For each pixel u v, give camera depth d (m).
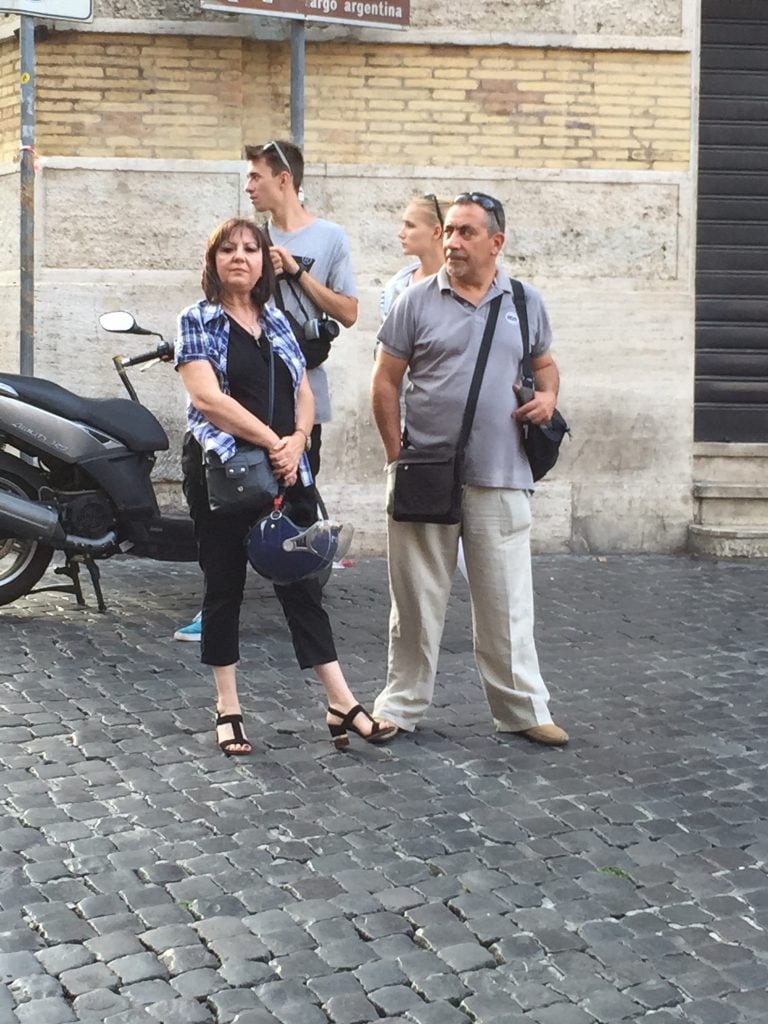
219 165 9.19
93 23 9.05
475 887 4.18
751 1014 3.50
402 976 3.66
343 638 6.99
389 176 9.32
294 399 5.22
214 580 5.23
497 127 9.40
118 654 6.55
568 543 9.52
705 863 4.37
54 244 9.16
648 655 6.81
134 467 7.16
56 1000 3.52
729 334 9.89
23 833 4.50
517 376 5.31
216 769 5.10
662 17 9.42
